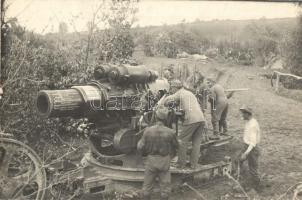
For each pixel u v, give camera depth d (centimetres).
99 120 673
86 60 920
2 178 542
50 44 903
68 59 916
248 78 1520
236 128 1092
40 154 758
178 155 713
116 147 667
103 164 688
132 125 682
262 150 926
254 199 658
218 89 953
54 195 598
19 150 545
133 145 681
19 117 789
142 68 703
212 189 701
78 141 863
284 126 1102
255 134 700
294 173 788
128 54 1030
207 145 827
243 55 1647
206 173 737
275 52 1622
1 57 695
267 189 706
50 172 625
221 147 931
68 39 929
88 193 639
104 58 963
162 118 628
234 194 678
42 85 821
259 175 731
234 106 1284
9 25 719
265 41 1544
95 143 704
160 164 620
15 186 550
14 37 726
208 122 1134
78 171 651
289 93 1427
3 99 705
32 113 801
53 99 586
